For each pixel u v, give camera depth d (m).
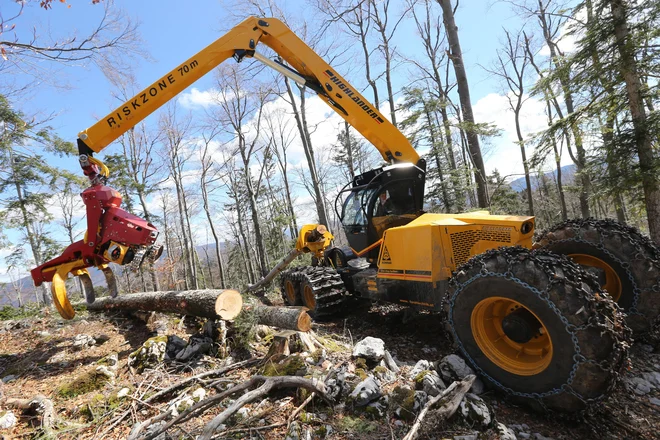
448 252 3.59
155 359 3.54
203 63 4.22
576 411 2.25
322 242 6.32
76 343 4.28
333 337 4.39
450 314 2.94
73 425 2.58
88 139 3.79
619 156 6.94
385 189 4.91
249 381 2.36
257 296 8.69
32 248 17.23
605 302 2.19
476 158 10.52
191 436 2.28
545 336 2.58
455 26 10.34
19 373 3.71
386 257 4.21
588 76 7.29
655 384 2.82
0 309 8.59
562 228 3.80
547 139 8.11
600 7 6.88
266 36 4.68
